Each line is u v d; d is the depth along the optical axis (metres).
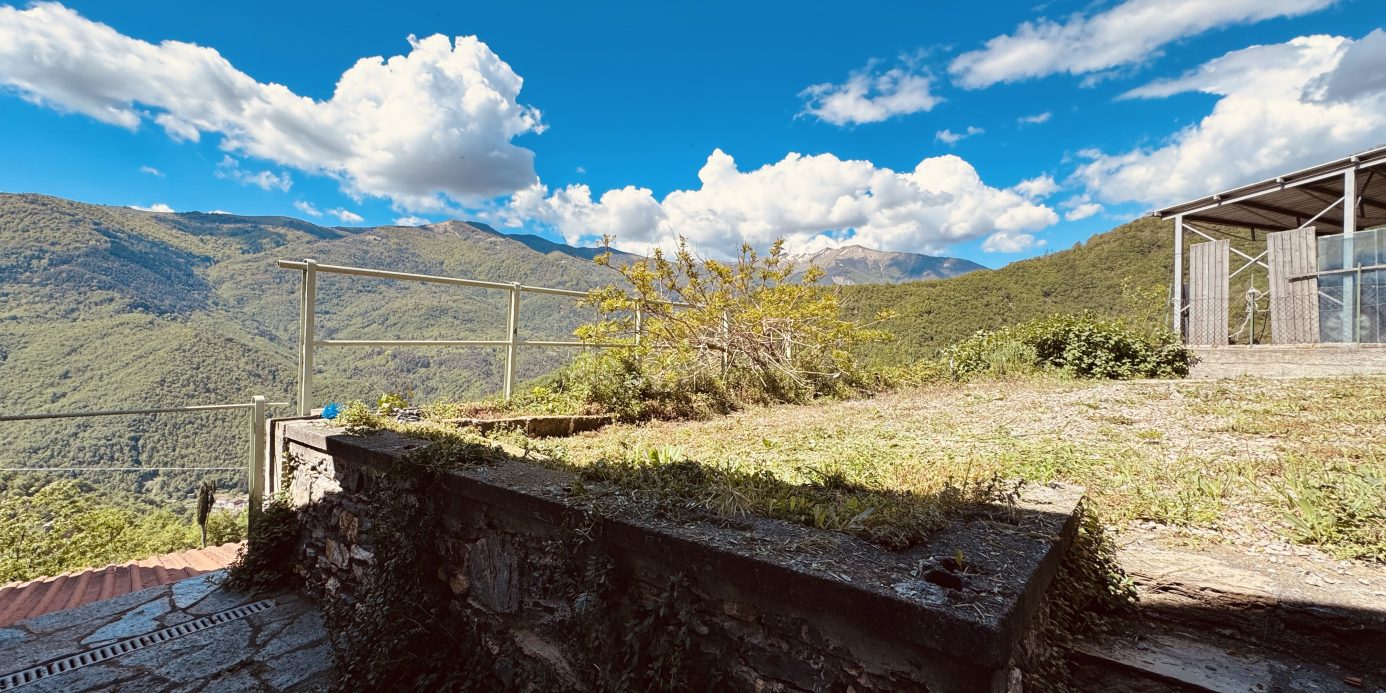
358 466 3.34
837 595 1.44
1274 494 2.91
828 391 7.61
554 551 2.22
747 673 1.69
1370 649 1.89
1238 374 8.38
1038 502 2.11
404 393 4.98
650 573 1.92
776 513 1.96
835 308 8.09
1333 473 3.07
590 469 2.56
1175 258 10.59
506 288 5.69
